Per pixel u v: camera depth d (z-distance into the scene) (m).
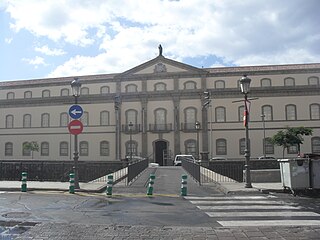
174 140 52.25
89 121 54.44
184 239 6.73
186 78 54.44
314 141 49.81
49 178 28.53
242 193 14.07
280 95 50.84
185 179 13.69
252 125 50.81
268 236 6.89
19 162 28.95
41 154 56.00
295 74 53.97
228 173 29.53
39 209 10.14
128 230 7.46
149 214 9.38
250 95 51.22
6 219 8.62
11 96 60.62
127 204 11.14
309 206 10.68
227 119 51.38
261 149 50.25
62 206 10.70
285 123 50.38
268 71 54.28
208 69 56.25
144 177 23.28
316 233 7.11
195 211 9.84
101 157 53.69
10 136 57.59
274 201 11.80
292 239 6.66
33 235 7.04
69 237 6.90
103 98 54.25
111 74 58.97
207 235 7.00
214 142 51.38
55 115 56.03
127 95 53.59
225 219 8.68
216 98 51.81
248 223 8.16
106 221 8.45
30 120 56.97
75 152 15.27
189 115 52.41
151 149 52.59
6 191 14.97
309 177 13.37
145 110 53.16
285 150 49.97
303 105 50.34
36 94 59.59
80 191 14.66
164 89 54.47
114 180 18.84
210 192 14.82
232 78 54.22
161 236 6.96
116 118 53.47
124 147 53.19
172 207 10.53
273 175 18.30
